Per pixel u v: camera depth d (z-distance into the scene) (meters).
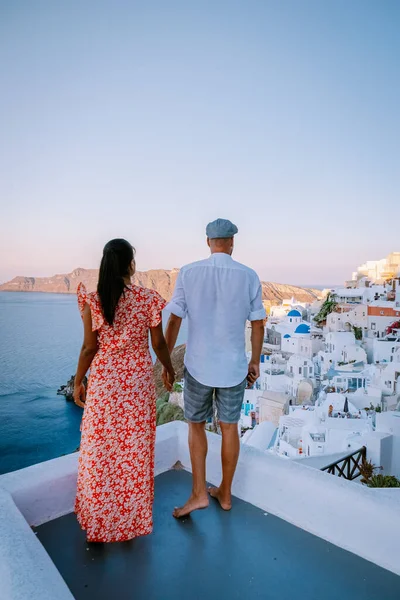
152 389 2.71
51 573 1.83
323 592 2.30
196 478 2.92
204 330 2.86
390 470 17.03
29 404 63.62
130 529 2.58
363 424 20.86
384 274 81.38
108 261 2.54
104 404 2.56
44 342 153.25
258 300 2.97
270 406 34.38
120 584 2.33
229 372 2.85
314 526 2.78
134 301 2.59
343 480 2.84
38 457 41.34
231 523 2.88
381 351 44.31
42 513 2.79
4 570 1.78
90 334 2.57
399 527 2.41
